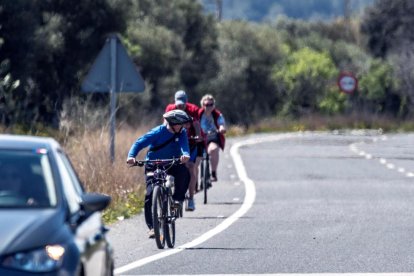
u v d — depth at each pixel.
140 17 126.44
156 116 91.75
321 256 30.20
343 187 55.72
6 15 76.25
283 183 58.44
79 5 88.00
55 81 86.06
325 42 198.38
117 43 45.56
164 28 119.44
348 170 68.94
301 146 100.56
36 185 18.16
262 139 115.75
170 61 118.81
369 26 194.62
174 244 32.75
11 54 76.69
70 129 51.66
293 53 171.00
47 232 16.62
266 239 34.06
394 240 33.88
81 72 87.69
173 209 32.59
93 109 75.62
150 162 32.22
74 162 44.03
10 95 52.75
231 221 39.34
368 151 92.75
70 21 87.75
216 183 58.44
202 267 27.98
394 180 60.72
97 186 41.88
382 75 170.50
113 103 45.56
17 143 19.14
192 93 132.62
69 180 19.08
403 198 49.41
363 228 37.19
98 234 18.94
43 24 84.94
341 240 33.84
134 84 45.56
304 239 34.06
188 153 32.44
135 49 110.12
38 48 78.56
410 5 188.75
